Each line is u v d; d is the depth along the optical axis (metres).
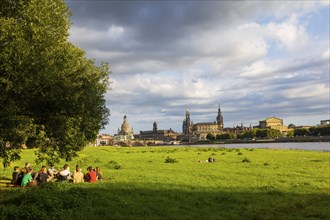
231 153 83.81
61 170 29.52
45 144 20.52
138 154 84.62
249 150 103.88
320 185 28.64
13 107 15.92
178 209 18.62
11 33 15.76
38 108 18.50
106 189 23.45
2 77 15.62
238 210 19.14
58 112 18.73
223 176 33.81
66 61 18.98
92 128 20.53
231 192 24.53
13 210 14.85
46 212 15.20
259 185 28.30
